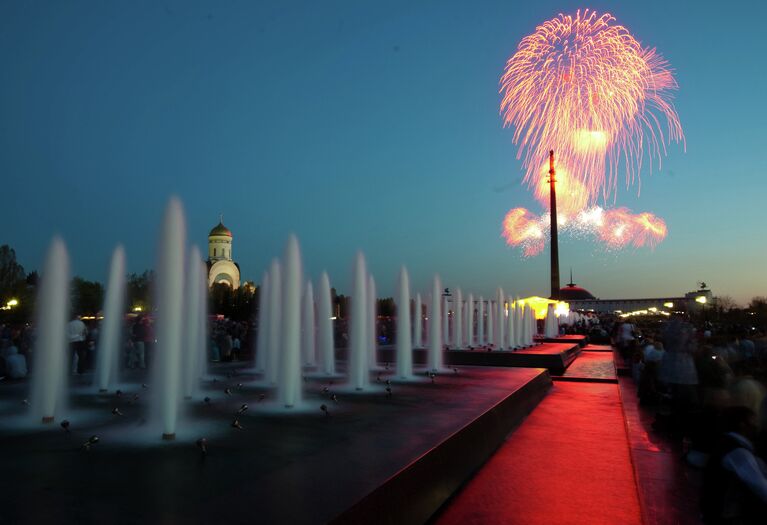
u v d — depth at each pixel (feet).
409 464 18.10
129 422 24.49
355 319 45.01
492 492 22.61
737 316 173.68
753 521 14.80
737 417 16.40
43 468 16.94
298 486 15.47
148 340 59.36
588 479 24.63
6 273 212.64
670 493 22.29
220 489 15.06
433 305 67.31
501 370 55.62
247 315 217.36
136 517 12.80
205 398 32.27
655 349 44.37
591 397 50.11
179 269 27.22
